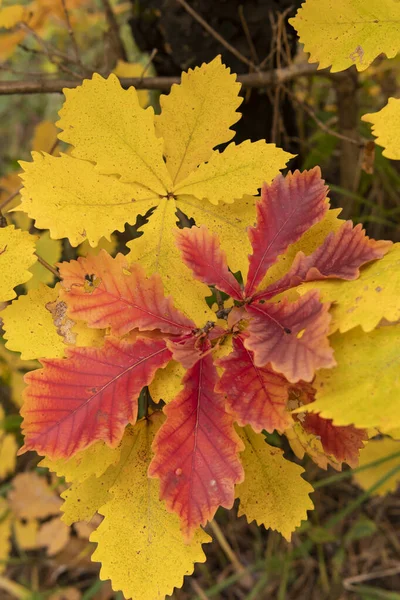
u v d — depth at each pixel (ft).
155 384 1.84
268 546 3.70
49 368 1.77
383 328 1.73
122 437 1.86
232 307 1.88
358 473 3.11
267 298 1.83
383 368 1.68
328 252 1.80
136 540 1.86
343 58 1.90
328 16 1.89
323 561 3.81
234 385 1.73
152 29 2.87
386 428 1.60
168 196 1.98
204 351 1.81
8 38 3.20
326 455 1.99
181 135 2.00
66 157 1.94
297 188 1.85
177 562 1.84
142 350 1.81
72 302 1.81
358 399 1.65
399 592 3.71
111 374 1.78
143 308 1.83
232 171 1.95
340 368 1.70
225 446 1.74
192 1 2.69
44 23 3.62
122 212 1.94
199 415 1.76
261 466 2.00
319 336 1.65
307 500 1.99
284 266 1.93
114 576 1.83
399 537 3.86
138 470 1.91
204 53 2.77
